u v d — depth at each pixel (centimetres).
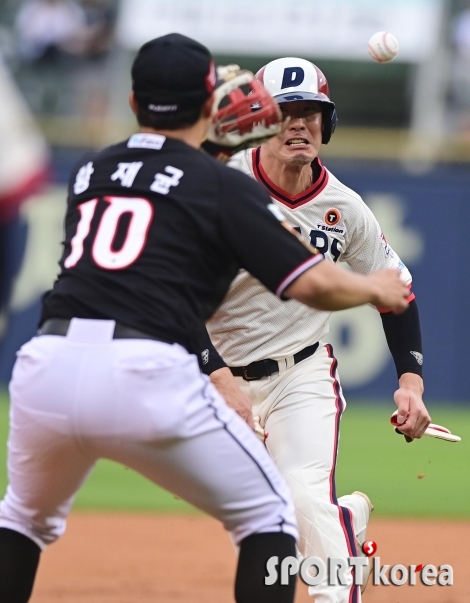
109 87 5303
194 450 1107
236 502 1138
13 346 4512
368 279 1145
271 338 1563
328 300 1120
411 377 1564
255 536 1149
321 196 1573
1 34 5341
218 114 1251
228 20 5588
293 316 1564
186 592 1848
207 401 1118
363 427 4078
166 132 1189
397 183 4534
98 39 5391
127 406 1080
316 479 1473
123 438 1091
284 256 1114
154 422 1079
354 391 4509
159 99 1173
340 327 4503
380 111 5497
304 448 1495
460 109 5331
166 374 1090
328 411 1544
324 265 1120
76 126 5028
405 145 4759
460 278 4494
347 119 5534
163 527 2434
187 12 5562
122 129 5009
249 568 1142
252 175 1583
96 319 1112
